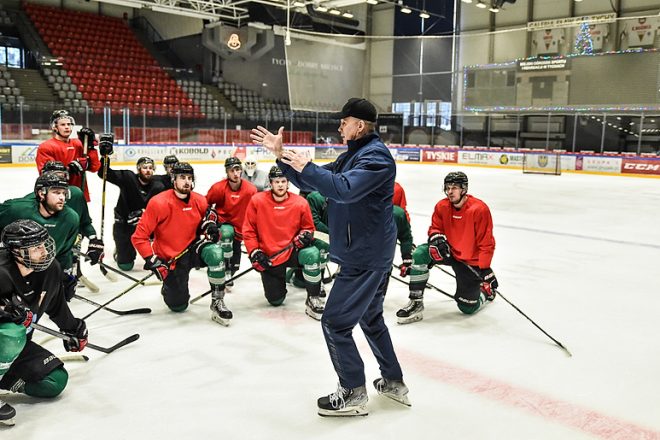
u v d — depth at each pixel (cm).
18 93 2056
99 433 255
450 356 354
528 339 387
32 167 1742
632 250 712
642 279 563
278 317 424
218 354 349
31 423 262
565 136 2348
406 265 428
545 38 2377
